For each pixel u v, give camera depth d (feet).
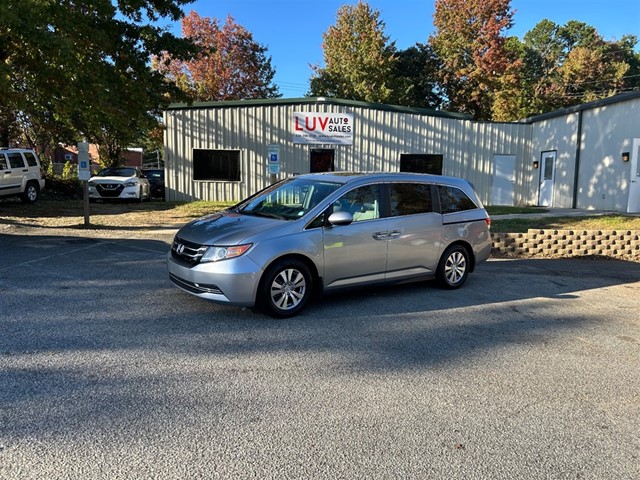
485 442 10.34
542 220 43.27
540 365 14.66
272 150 38.75
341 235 19.30
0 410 10.84
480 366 14.42
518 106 113.80
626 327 18.75
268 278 17.57
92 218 45.11
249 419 10.91
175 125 62.95
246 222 18.70
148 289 21.48
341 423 10.89
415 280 22.40
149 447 9.68
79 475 8.72
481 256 24.61
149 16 47.39
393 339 16.44
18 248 29.96
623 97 48.75
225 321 17.57
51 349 14.40
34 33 34.12
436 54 123.75
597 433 10.87
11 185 51.52
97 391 11.91
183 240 18.47
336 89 116.16
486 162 67.31
